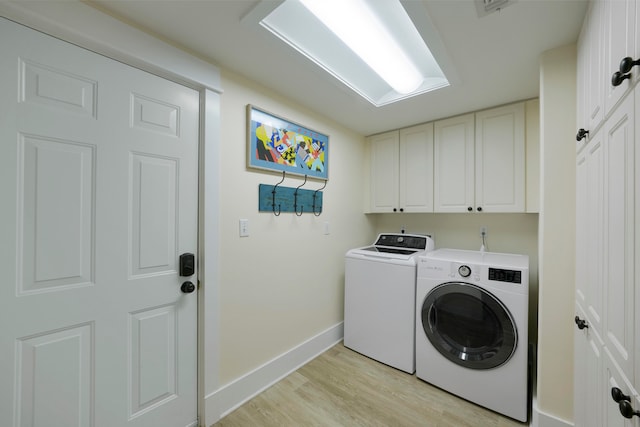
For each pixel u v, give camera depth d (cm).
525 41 127
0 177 92
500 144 199
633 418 61
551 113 133
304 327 210
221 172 153
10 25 93
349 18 123
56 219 103
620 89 70
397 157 254
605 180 83
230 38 129
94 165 111
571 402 129
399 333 199
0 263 92
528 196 188
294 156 196
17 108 95
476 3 105
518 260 179
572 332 129
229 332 158
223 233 154
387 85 184
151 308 127
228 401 155
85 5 104
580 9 106
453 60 143
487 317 164
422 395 171
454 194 220
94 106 111
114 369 116
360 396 170
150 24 119
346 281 232
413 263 194
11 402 94
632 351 63
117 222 117
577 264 119
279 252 189
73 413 106
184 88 138
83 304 108
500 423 149
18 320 95
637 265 61
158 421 130
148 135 126
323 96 188
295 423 148
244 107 164
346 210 252
